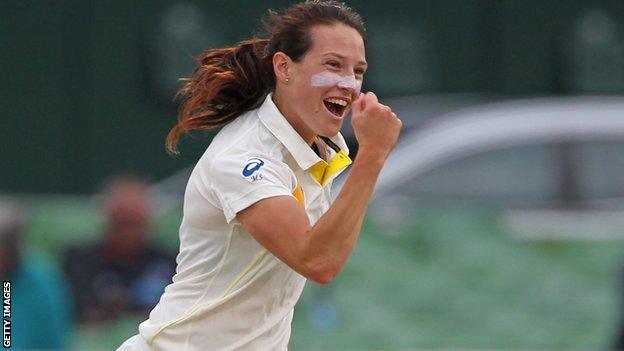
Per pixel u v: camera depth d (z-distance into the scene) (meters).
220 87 15.20
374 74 38.81
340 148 15.30
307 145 14.67
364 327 25.89
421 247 26.30
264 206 13.97
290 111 14.80
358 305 25.94
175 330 15.17
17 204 25.27
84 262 25.34
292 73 14.59
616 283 26.38
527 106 30.98
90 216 25.73
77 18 38.62
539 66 39.59
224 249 14.77
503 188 28.92
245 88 15.21
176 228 26.08
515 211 27.02
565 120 29.62
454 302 26.17
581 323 26.30
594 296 26.38
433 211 26.50
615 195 28.97
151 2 38.72
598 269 26.50
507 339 26.22
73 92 38.62
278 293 15.00
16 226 24.53
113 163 38.53
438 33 39.34
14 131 38.44
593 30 39.62
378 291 26.05
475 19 39.53
